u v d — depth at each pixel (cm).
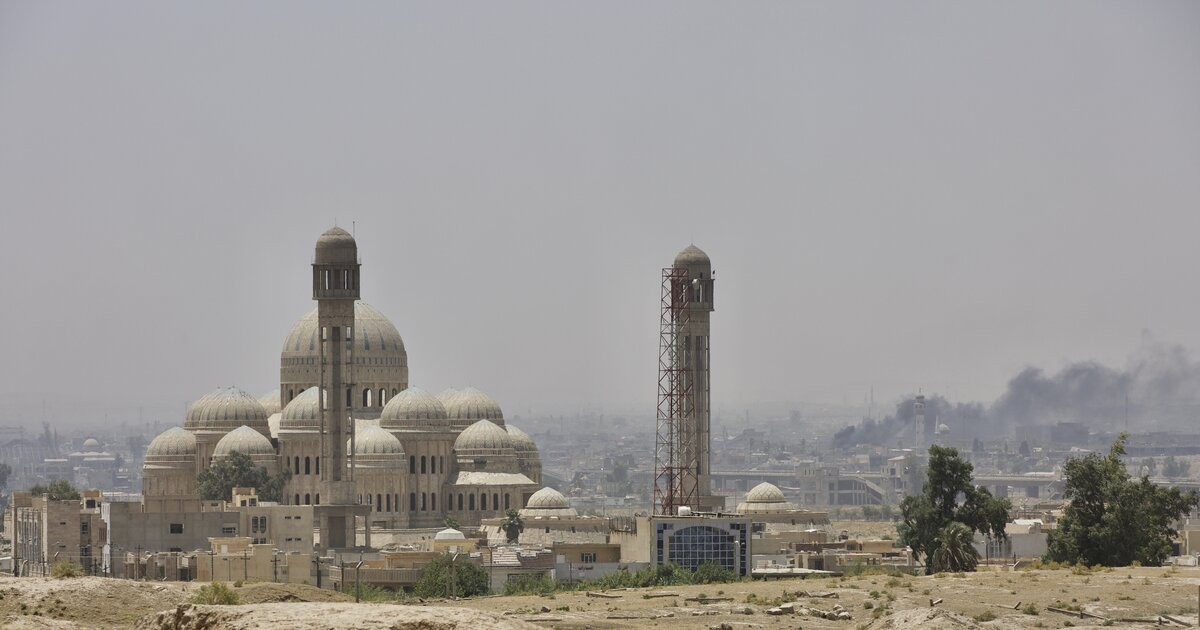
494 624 16950
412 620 17012
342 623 17012
